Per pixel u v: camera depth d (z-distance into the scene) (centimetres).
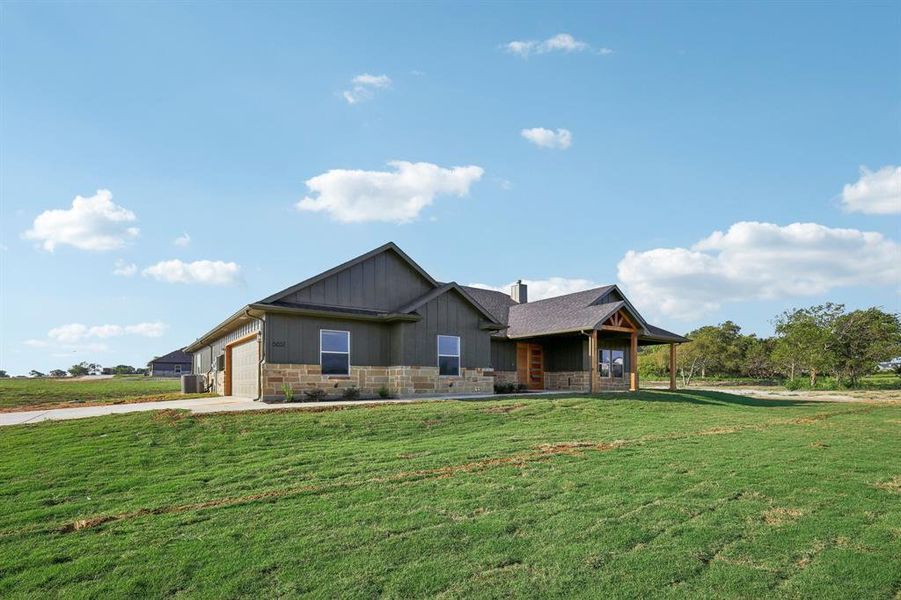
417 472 852
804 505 684
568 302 2519
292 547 561
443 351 1966
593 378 2102
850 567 507
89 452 980
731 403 2102
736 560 525
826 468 880
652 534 588
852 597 455
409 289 1988
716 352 4344
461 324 2019
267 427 1177
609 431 1273
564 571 503
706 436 1211
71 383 4394
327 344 1781
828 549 548
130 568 521
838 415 1725
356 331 1845
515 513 654
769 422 1495
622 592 465
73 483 813
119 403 1873
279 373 1672
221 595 469
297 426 1193
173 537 595
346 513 660
